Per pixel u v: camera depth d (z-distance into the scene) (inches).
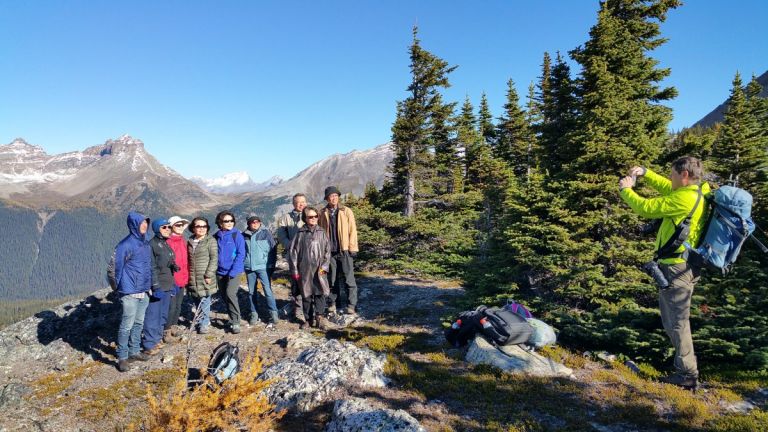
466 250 601.9
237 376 187.0
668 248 169.9
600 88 351.9
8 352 299.9
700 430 167.3
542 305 294.4
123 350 269.4
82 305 375.2
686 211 163.5
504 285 310.2
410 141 759.7
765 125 848.9
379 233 633.0
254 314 349.4
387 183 908.6
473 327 264.2
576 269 280.2
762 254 391.2
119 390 241.3
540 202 316.5
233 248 329.1
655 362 233.6
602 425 175.6
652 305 284.8
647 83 432.5
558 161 390.6
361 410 185.8
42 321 343.0
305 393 214.5
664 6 437.7
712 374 216.4
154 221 300.2
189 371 262.5
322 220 358.6
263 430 178.7
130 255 267.9
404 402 202.5
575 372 227.3
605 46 394.0
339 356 240.1
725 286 303.6
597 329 253.3
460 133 1095.6
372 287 483.2
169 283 297.7
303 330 332.8
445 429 176.6
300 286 322.3
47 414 217.9
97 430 201.9
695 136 366.9
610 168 310.7
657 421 174.7
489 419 182.5
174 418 167.0
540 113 1113.4
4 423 208.2
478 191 837.8
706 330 229.3
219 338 319.6
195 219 321.7
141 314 279.9
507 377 221.1
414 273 572.7
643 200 173.3
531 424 175.9
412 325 327.0
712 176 684.1
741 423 169.0
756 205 593.0
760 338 223.1
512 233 312.0
